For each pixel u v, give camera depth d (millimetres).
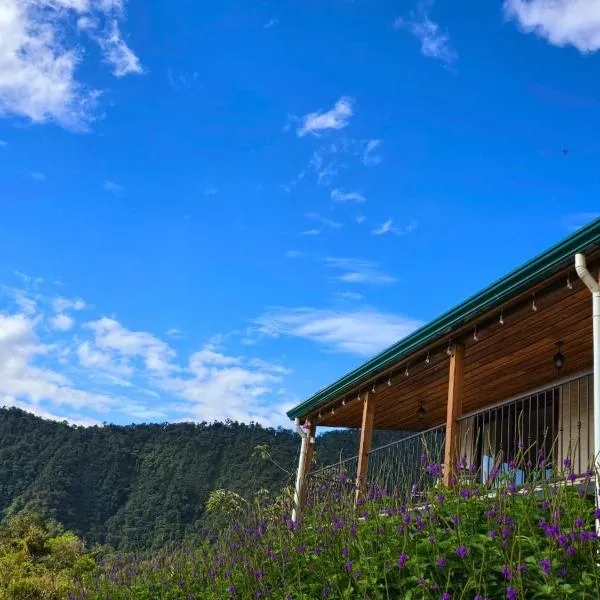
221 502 20188
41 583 15547
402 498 7793
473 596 5477
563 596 4914
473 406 13164
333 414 13430
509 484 6820
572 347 9516
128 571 11516
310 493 10258
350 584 6461
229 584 8469
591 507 6406
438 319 9109
